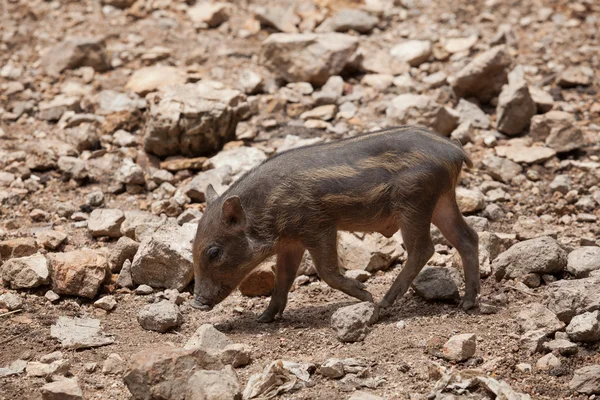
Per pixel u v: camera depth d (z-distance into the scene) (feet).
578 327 33.47
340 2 69.15
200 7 70.03
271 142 54.49
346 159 36.06
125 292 40.37
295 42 59.88
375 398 29.68
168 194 49.14
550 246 39.52
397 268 42.22
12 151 53.78
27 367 32.83
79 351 34.88
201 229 36.06
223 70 61.77
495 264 40.14
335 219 36.11
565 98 58.70
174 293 39.63
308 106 58.03
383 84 59.62
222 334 34.22
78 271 39.24
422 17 68.33
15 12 70.18
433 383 31.27
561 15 67.92
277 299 37.60
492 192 48.83
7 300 38.34
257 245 35.83
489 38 65.26
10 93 60.13
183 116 52.19
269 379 30.68
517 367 32.32
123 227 44.19
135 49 65.16
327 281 36.76
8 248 42.01
